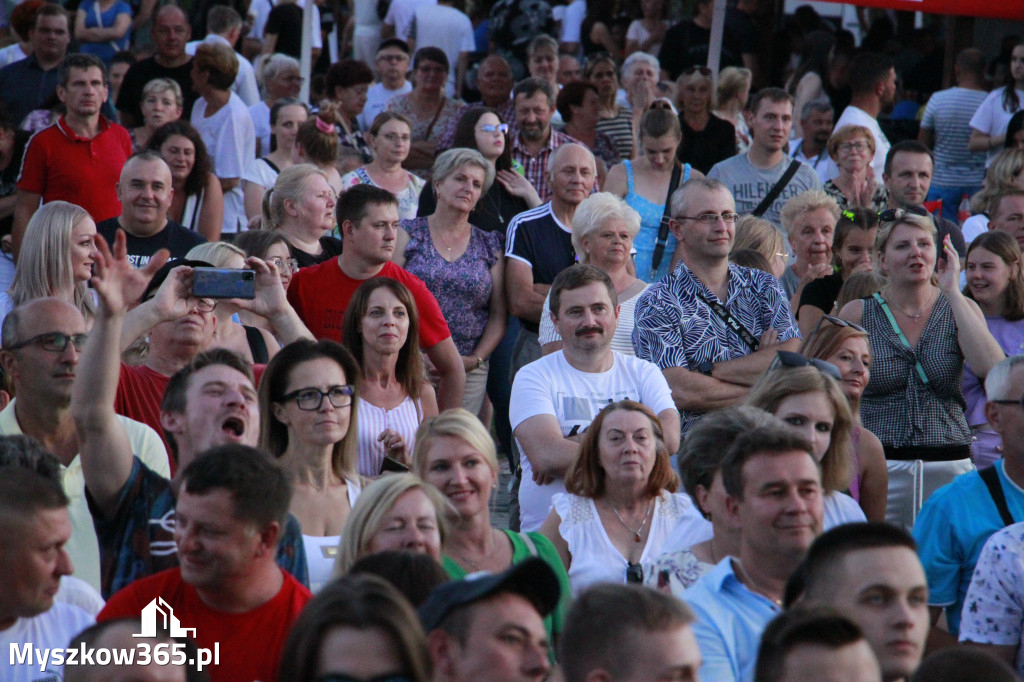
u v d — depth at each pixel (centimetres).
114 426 1675
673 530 1892
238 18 5028
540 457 2258
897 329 2595
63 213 2550
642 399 2364
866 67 4469
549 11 5484
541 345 2752
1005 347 2812
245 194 3884
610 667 1160
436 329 2766
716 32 4706
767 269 2847
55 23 4278
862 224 3111
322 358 1925
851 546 1344
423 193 3384
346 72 4400
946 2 4094
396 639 1126
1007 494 1962
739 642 1495
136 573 1697
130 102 4450
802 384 1920
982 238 2842
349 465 1980
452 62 5434
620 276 2845
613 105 4466
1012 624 1747
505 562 1820
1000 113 4725
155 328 2145
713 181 2545
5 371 2042
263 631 1472
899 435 2559
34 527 1393
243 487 1434
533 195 3547
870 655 1170
